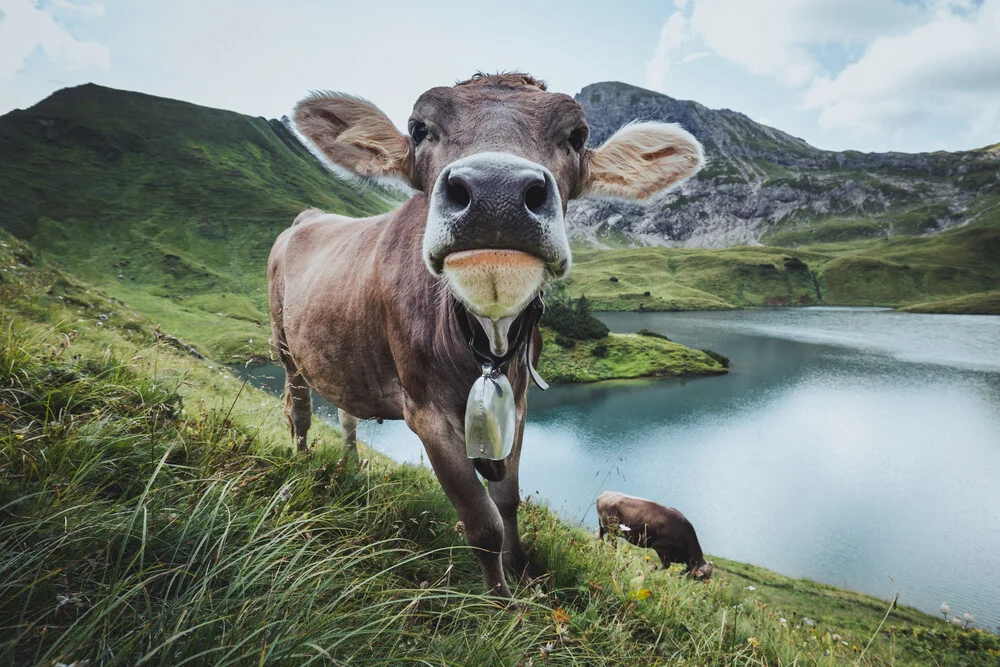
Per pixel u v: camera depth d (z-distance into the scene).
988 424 59.69
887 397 69.81
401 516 3.55
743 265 188.38
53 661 1.41
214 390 6.50
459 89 2.46
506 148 2.16
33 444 2.56
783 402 66.56
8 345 3.43
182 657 1.65
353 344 3.61
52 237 116.88
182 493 2.66
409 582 2.90
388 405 3.64
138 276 109.06
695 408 62.66
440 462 2.86
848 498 41.22
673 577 5.07
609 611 3.46
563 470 43.41
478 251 1.76
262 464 3.60
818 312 150.25
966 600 27.72
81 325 7.57
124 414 3.39
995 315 139.25
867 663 4.76
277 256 5.21
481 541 2.81
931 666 10.47
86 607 1.86
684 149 3.02
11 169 140.62
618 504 13.55
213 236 134.62
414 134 2.55
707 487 41.94
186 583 2.13
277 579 2.06
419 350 2.89
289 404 4.95
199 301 97.75
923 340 108.56
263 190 167.00
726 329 118.31
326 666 1.84
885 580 29.70
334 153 3.00
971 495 41.97
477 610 2.76
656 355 80.12
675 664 2.96
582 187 2.94
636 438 52.19
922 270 178.38
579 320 85.06
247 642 1.76
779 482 43.50
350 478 3.78
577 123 2.44
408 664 2.03
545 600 3.23
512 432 2.57
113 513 2.26
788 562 31.53
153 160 169.12
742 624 4.34
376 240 3.66
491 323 2.38
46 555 1.82
